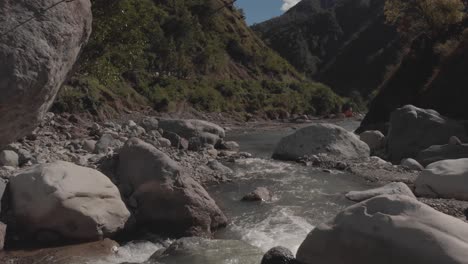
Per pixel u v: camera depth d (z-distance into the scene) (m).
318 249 5.48
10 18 7.38
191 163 13.76
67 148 13.77
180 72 53.59
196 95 47.12
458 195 9.96
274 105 57.19
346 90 128.25
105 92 34.09
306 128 16.23
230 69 66.75
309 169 13.76
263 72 73.44
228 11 79.00
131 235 7.60
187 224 7.78
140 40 21.61
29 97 7.48
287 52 142.88
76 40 8.47
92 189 7.34
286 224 8.37
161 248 7.02
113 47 20.86
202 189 8.35
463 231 4.88
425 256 4.71
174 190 7.93
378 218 5.25
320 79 137.38
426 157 14.17
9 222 7.09
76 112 27.41
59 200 6.92
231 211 9.17
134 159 8.77
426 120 16.09
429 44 26.58
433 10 27.59
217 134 19.28
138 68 44.59
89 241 7.05
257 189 10.36
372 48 138.88
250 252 6.66
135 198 8.15
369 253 5.07
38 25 7.61
